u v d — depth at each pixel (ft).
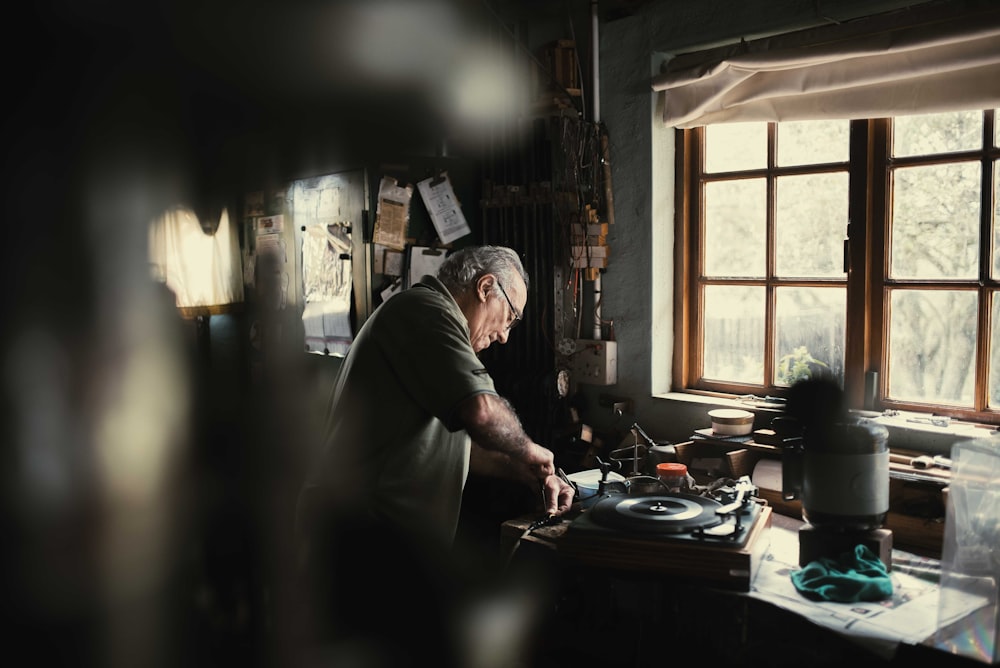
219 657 2.04
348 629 5.90
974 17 6.82
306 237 11.76
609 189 10.01
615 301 10.11
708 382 9.76
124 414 1.49
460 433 7.22
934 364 7.98
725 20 8.73
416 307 6.80
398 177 10.65
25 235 1.24
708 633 6.59
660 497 7.15
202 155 1.37
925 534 6.93
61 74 1.18
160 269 1.47
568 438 10.15
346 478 6.72
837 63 7.89
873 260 8.30
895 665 5.26
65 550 1.42
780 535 7.25
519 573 7.04
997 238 7.48
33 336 1.31
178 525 1.66
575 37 10.26
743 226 9.35
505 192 10.77
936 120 7.82
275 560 2.37
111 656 1.40
